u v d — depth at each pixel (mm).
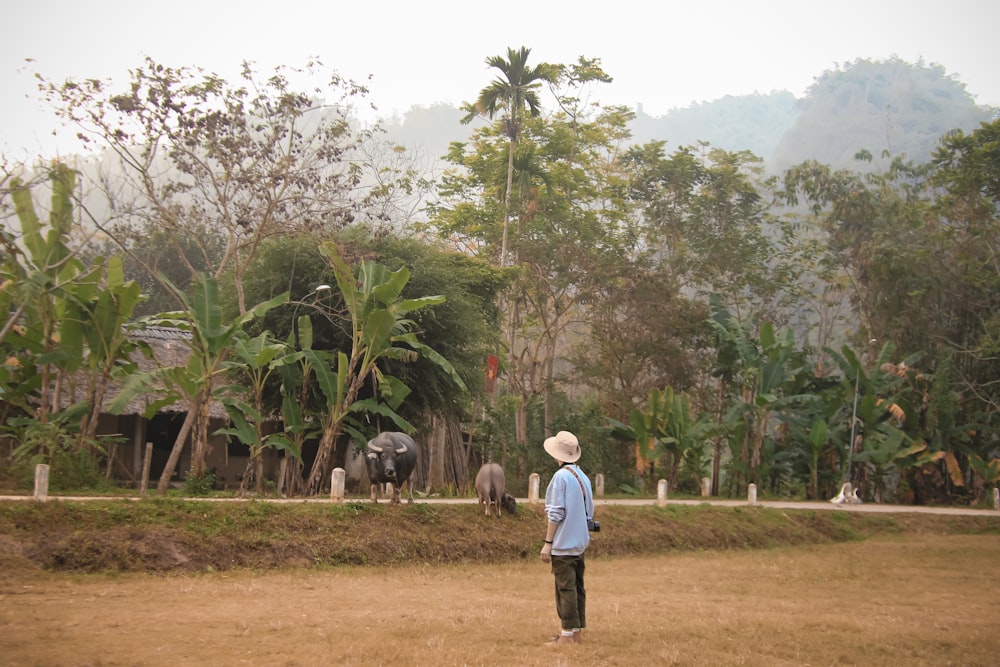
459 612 10375
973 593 14023
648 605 11578
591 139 43469
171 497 15859
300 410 21219
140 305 39156
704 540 21406
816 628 10023
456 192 41125
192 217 24344
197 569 13570
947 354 34812
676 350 37000
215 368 18938
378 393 24297
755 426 34344
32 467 17188
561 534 8633
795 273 45344
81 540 13016
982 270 37375
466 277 29859
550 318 44031
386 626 9281
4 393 18797
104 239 32469
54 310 18422
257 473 19891
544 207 38938
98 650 7691
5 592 10844
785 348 31656
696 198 44531
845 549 21812
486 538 17406
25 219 17891
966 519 27641
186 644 8094
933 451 32812
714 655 8328
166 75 21297
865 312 41531
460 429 32188
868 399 31828
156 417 28203
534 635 8984
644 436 30531
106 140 21234
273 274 24750
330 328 25016
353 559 15297
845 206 43656
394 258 25391
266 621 9328
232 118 22219
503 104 36812
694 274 43031
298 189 23547
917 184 46562
